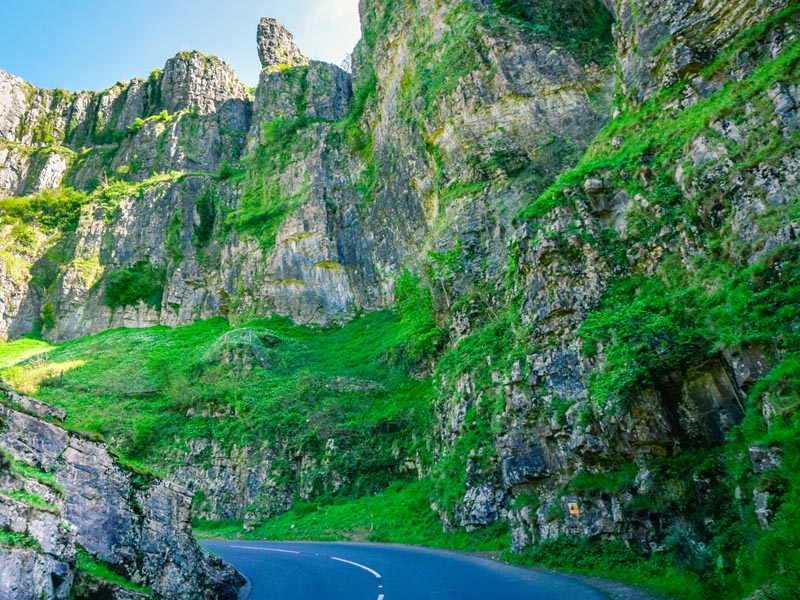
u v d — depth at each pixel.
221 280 61.28
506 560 14.08
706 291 12.95
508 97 35.47
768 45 17.09
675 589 9.09
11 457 6.77
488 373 20.77
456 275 30.16
